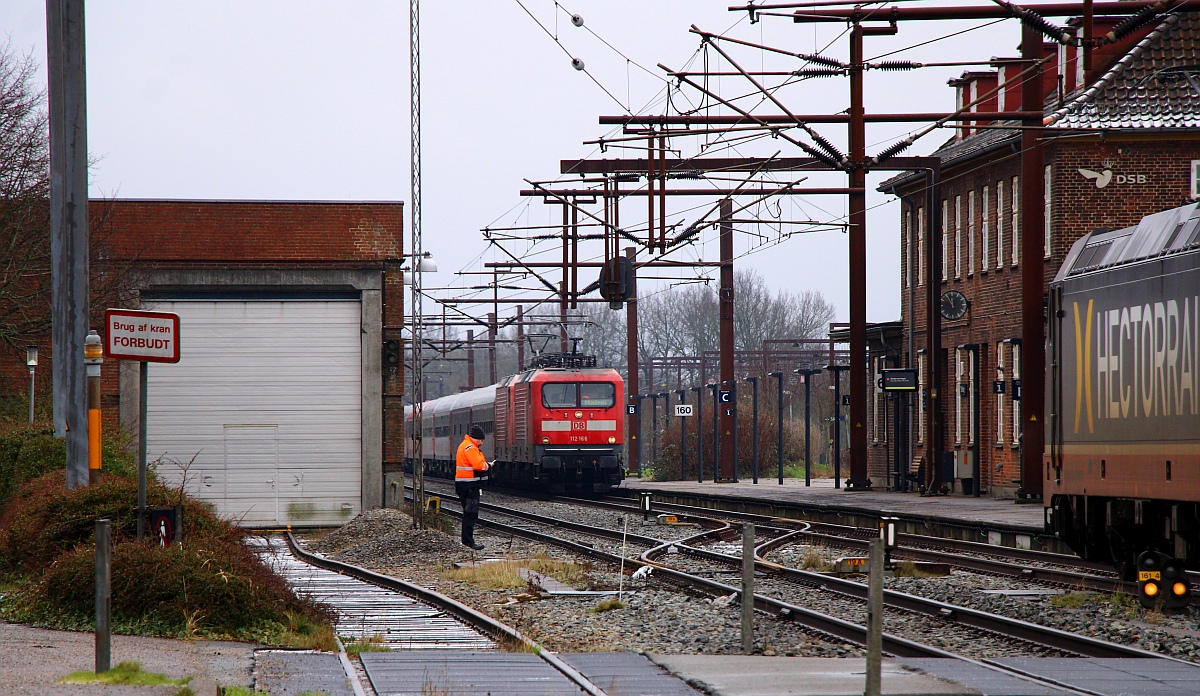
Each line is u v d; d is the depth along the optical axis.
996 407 142.38
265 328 119.44
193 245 117.31
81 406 63.41
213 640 45.34
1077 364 66.69
